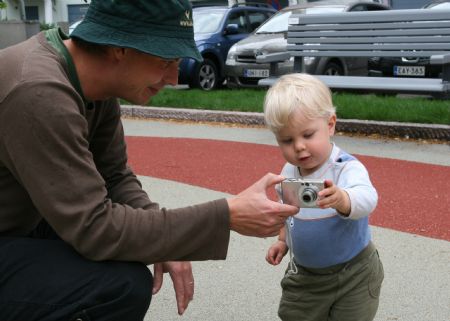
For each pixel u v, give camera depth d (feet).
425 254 13.07
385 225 14.75
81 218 6.73
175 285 8.76
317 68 35.47
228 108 29.84
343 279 8.41
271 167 20.24
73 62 7.28
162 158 21.95
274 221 7.29
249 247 13.66
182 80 41.68
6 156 6.84
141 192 9.18
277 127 8.07
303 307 8.79
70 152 6.68
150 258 7.11
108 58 7.20
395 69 35.22
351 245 8.32
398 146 22.80
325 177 8.39
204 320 10.71
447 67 24.36
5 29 38.14
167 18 7.02
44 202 6.70
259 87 39.24
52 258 7.25
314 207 7.63
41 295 7.16
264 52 38.34
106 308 7.21
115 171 9.24
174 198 17.30
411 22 25.36
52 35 7.47
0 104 6.66
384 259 12.86
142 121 30.22
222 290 11.77
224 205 7.25
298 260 8.58
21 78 6.68
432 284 11.74
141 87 7.42
